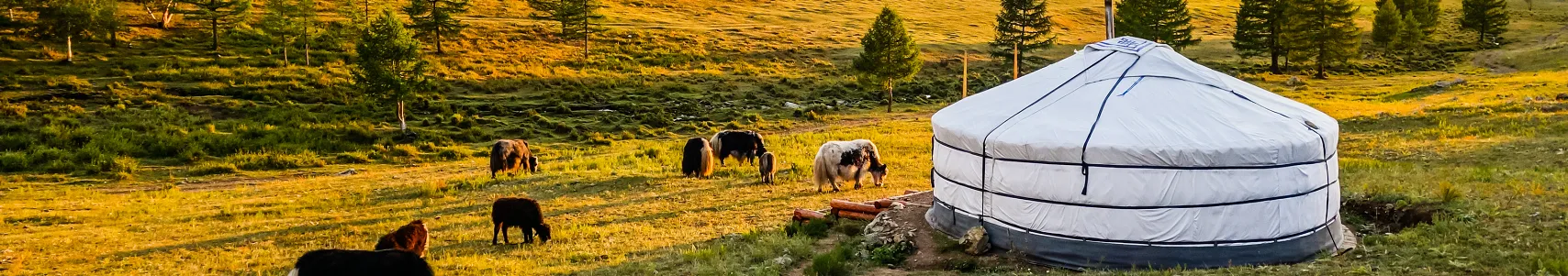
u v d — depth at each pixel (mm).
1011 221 12477
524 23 63750
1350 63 60625
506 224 14648
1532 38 77062
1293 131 11891
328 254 9422
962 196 13289
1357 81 52219
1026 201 12242
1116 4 71938
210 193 23125
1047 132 11992
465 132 36719
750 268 12078
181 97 40125
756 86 50844
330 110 39750
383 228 16609
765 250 13094
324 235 16031
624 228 15867
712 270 11867
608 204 19109
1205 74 13266
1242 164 11391
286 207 19750
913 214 14781
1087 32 80188
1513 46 72188
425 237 13133
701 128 39438
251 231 16500
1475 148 22422
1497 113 29031
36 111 36312
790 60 59625
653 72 53375
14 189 24312
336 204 20125
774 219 16484
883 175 20688
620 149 33406
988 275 11461
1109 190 11562
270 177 27500
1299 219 11922
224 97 40688
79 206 20359
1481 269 9852
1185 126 11797
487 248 14414
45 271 12922
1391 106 35438
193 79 43438
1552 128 24359
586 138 36781
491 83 47531
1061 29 79875
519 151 25516
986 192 12797
